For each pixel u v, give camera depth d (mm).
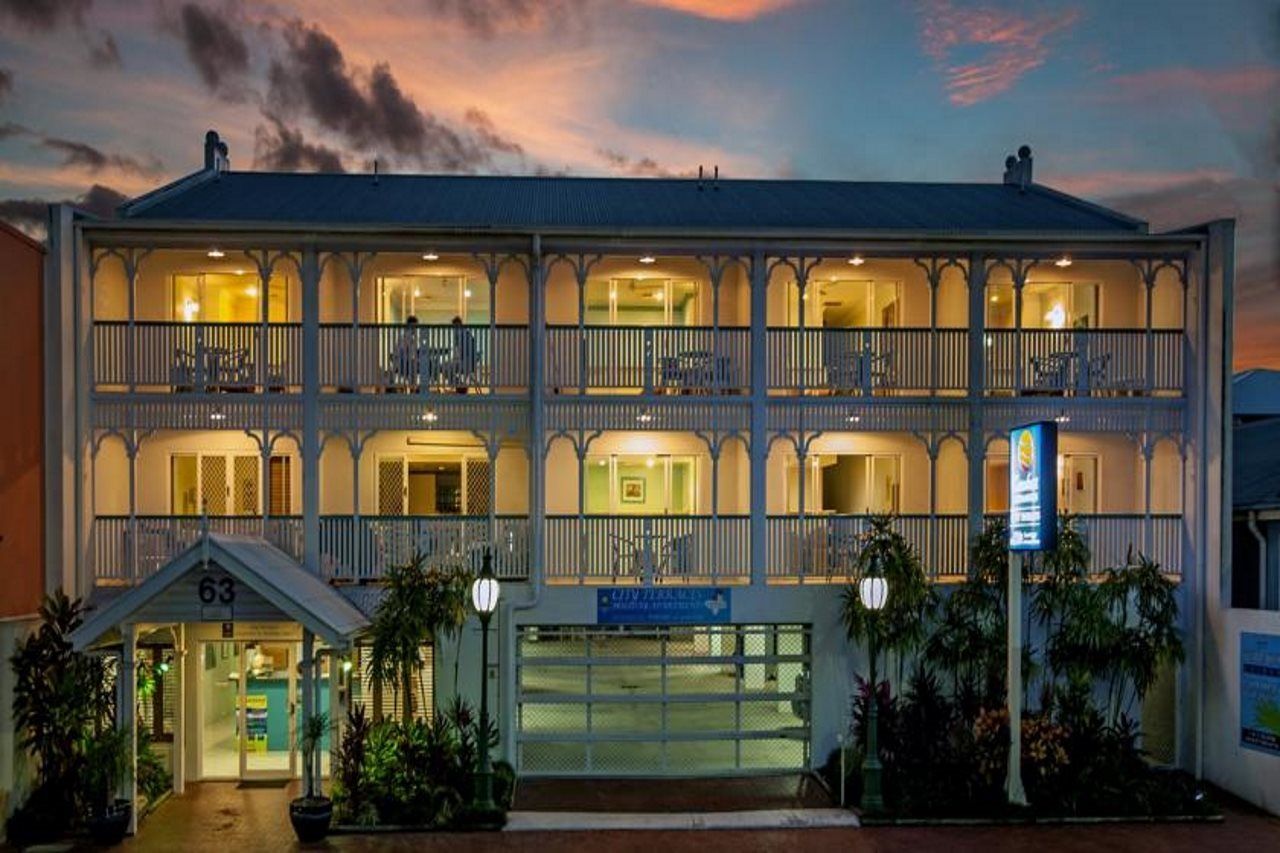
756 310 16062
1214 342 15633
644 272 17594
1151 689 15945
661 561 15836
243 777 14828
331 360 15656
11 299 13406
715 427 16047
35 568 13930
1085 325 17891
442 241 15617
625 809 13602
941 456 17656
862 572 14891
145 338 15383
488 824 12703
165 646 14742
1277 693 14055
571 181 20859
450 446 17422
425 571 14695
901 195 20266
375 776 13055
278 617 12727
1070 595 14625
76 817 12586
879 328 16234
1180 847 12219
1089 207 19109
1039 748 13445
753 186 20766
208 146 20141
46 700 12633
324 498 17031
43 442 14258
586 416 15938
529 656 15547
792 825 12898
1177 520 16094
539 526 15531
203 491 16828
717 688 15750
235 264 16797
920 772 13805
